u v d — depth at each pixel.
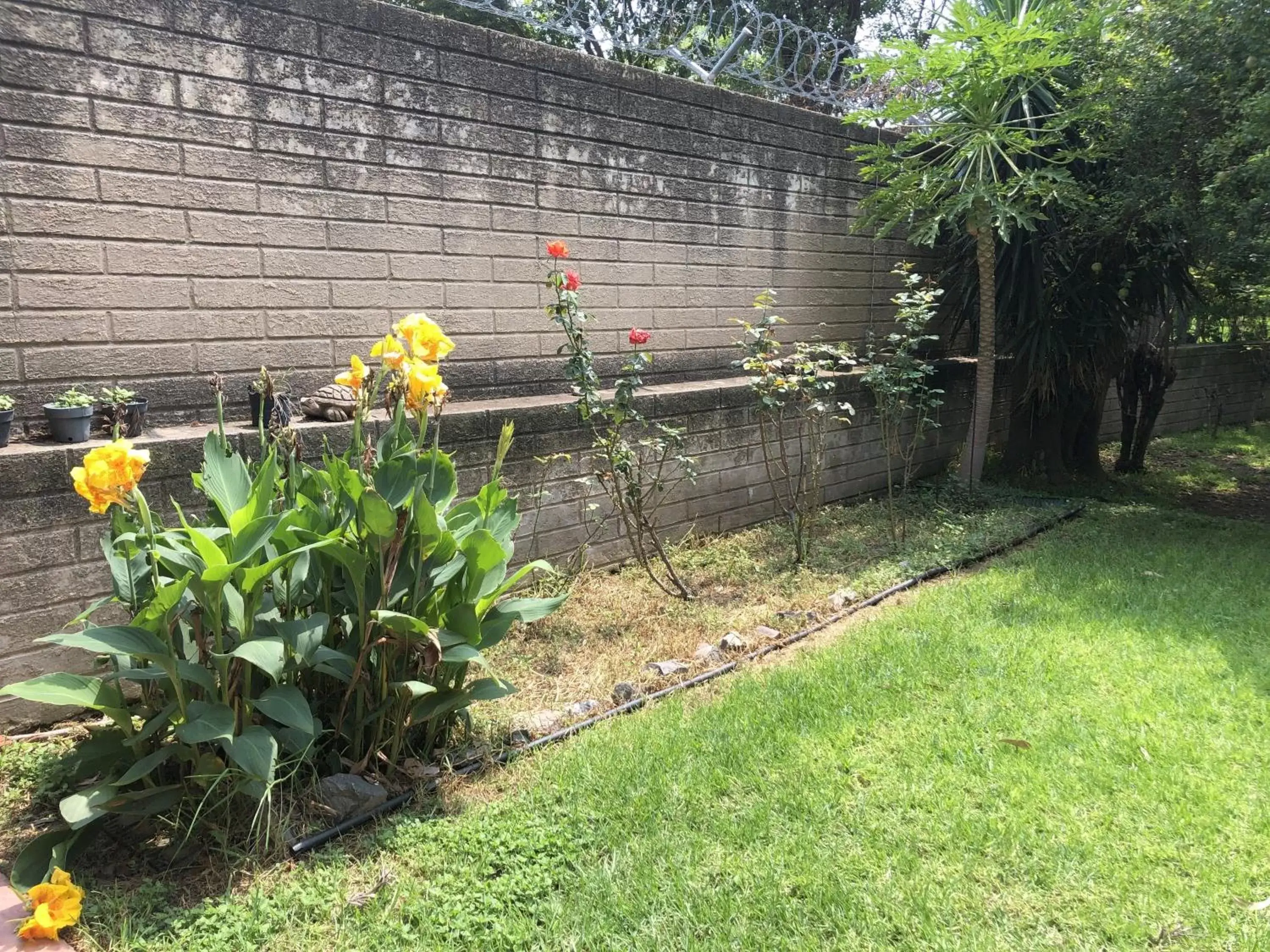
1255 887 2.11
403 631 2.41
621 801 2.46
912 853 2.24
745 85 9.88
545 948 1.91
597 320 4.91
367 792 2.40
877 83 7.14
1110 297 6.48
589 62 4.65
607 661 3.56
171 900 2.08
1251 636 3.64
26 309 2.98
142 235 3.21
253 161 3.47
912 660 3.40
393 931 1.96
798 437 5.78
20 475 2.73
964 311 6.99
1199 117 5.16
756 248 5.87
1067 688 3.16
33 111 2.92
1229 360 10.76
